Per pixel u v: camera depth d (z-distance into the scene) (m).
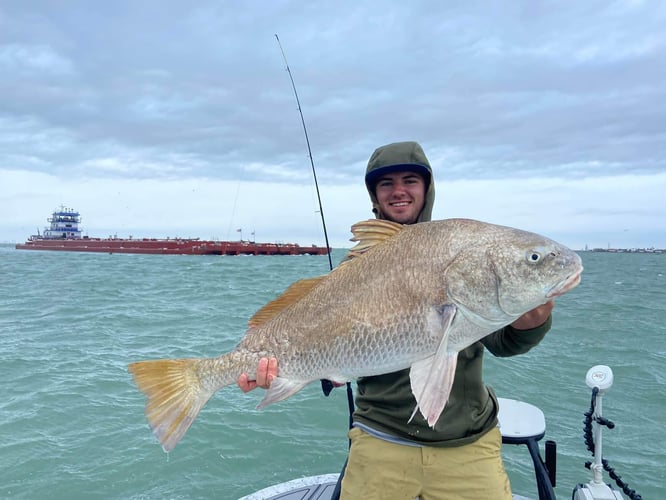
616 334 13.46
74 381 8.52
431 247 2.83
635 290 27.23
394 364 2.78
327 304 2.96
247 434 6.51
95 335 12.39
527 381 8.82
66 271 32.91
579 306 19.33
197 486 5.35
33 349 10.82
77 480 5.41
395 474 3.02
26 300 18.70
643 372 9.50
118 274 30.75
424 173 3.49
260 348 3.05
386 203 3.53
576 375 9.25
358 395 3.36
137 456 5.92
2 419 6.91
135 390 8.11
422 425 2.98
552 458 3.65
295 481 4.25
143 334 12.62
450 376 2.62
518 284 2.68
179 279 27.72
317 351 2.92
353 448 3.20
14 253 71.44
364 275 2.92
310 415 7.14
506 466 5.63
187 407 3.07
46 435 6.44
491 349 3.17
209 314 15.68
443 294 2.73
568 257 2.70
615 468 5.57
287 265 41.97
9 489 5.25
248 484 5.42
